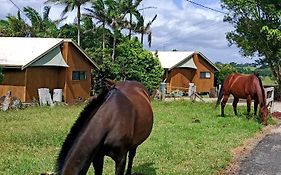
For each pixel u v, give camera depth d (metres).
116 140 6.84
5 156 10.38
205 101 29.61
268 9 36.28
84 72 31.28
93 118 6.61
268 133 16.39
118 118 6.92
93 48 40.03
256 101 18.61
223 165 10.43
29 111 20.27
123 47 38.19
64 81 29.38
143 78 35.59
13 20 45.59
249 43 38.19
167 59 44.38
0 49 27.98
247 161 11.40
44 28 46.28
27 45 28.39
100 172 7.05
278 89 37.34
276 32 35.28
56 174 5.86
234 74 19.44
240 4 36.56
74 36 45.69
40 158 10.30
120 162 7.06
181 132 14.76
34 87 27.36
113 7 41.94
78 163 6.08
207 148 12.27
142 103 7.90
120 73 34.28
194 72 45.56
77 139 6.24
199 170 9.77
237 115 19.75
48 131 13.94
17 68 26.31
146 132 7.93
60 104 25.06
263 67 39.59
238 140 13.86
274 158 11.95
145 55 36.62
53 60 28.19
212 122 17.34
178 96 38.31
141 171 9.45
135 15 45.84
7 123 15.87
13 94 26.78
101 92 7.04
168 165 10.09
